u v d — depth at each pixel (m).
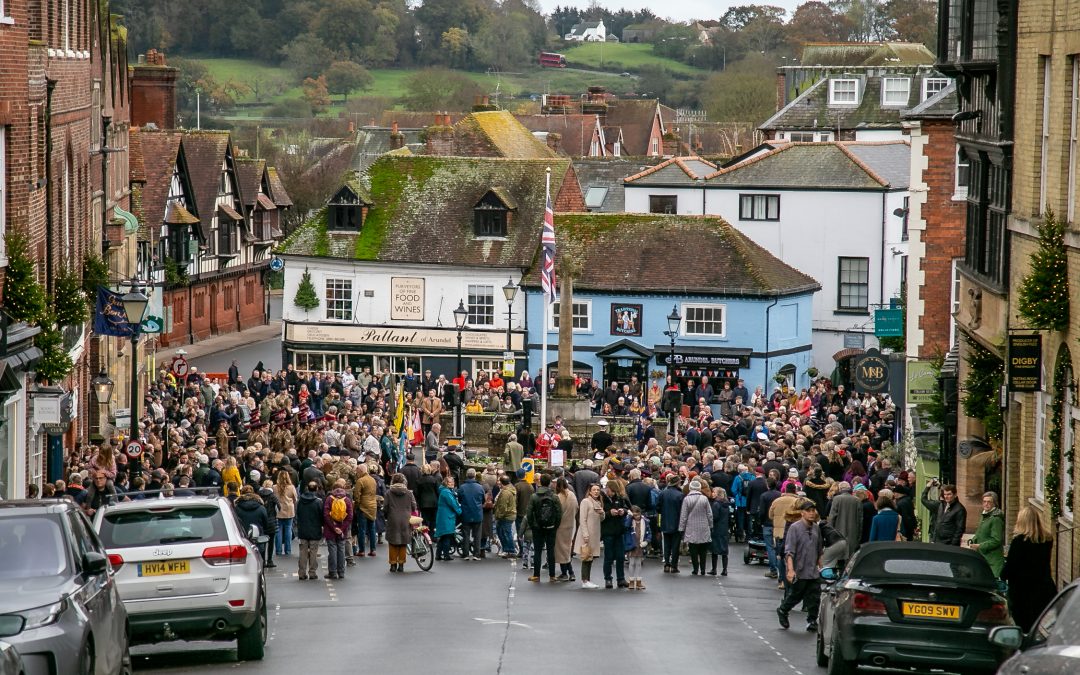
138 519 18.75
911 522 28.91
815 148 70.81
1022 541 19.41
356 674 17.95
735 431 44.75
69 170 36.59
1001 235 27.41
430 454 42.62
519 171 69.31
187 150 87.25
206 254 85.19
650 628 22.61
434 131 84.75
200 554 18.56
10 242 27.02
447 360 66.50
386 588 27.27
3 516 14.65
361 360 67.69
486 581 28.47
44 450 31.69
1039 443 24.69
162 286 77.69
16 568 14.20
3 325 25.27
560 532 28.33
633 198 72.00
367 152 119.44
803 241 69.50
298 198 119.38
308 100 168.88
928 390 39.00
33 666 12.85
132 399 31.42
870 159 71.62
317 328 67.94
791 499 28.56
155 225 76.62
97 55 47.09
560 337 52.44
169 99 82.19
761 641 21.89
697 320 63.41
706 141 132.62
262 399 55.03
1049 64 24.11
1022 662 11.98
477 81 189.00
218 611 18.52
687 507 29.48
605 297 64.19
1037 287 22.86
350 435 39.00
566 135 108.44
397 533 29.77
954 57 29.88
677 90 198.75
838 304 69.25
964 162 41.91
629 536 28.19
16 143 27.53
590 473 32.12
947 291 42.38
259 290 95.81
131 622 18.30
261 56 181.00
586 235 66.06
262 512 28.44
